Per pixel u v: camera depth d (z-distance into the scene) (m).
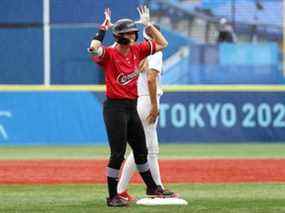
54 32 79.12
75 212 27.45
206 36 82.62
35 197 32.44
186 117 72.62
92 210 27.94
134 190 35.47
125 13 78.94
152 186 30.45
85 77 79.06
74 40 79.06
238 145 70.06
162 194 30.44
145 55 29.28
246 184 37.81
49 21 79.12
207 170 45.03
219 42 82.19
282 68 80.50
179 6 83.50
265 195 33.06
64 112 71.81
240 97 73.25
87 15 79.06
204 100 72.75
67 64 79.12
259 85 75.94
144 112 30.44
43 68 79.12
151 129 30.52
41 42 79.19
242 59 80.38
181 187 36.41
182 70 80.38
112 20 78.88
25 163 50.03
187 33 82.56
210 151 62.50
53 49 79.12
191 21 83.25
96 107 72.06
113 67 28.73
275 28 83.06
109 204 29.11
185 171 44.47
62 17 79.19
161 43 29.45
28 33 79.19
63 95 71.88
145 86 30.48
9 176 41.78
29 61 79.12
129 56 28.86
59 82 79.19
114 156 28.86
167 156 57.09
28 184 37.91
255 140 73.38
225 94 73.06
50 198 32.06
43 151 62.94
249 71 80.19
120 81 28.78
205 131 72.75
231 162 50.47
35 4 79.19
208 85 75.56
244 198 31.89
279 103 73.62
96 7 79.06
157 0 83.31
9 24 79.06
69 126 71.81
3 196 32.81
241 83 79.94
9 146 69.31
